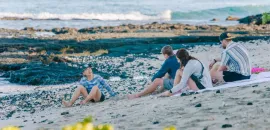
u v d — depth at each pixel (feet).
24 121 44.93
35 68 91.25
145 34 168.35
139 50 128.98
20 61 104.78
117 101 51.01
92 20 254.06
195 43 146.61
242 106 36.70
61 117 44.21
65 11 287.69
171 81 51.67
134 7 303.89
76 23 236.22
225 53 50.21
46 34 179.73
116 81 78.38
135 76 84.58
